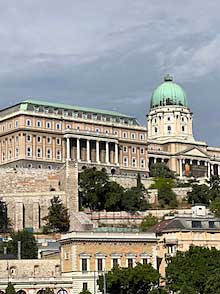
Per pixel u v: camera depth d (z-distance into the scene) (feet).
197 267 636.89
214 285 606.14
